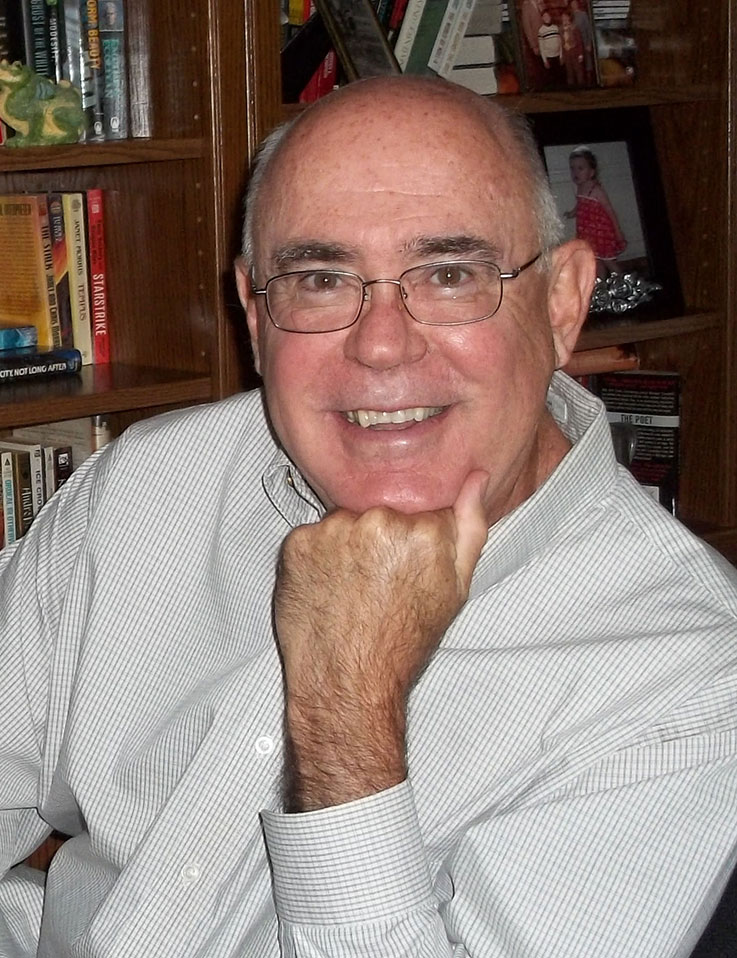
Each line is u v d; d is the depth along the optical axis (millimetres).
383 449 1045
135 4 1851
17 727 1288
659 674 1051
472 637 1106
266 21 1817
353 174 1006
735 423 2412
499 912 1016
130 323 1982
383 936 974
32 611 1293
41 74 1794
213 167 1811
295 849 985
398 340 1005
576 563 1113
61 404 1728
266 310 1079
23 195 1901
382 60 1995
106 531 1258
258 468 1252
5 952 1249
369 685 982
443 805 1082
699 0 2283
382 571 992
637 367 2525
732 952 1376
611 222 2338
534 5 2168
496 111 1062
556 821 1020
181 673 1216
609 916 996
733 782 1020
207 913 1127
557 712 1067
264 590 1205
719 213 2338
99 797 1212
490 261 1020
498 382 1037
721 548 2424
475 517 1028
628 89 2174
